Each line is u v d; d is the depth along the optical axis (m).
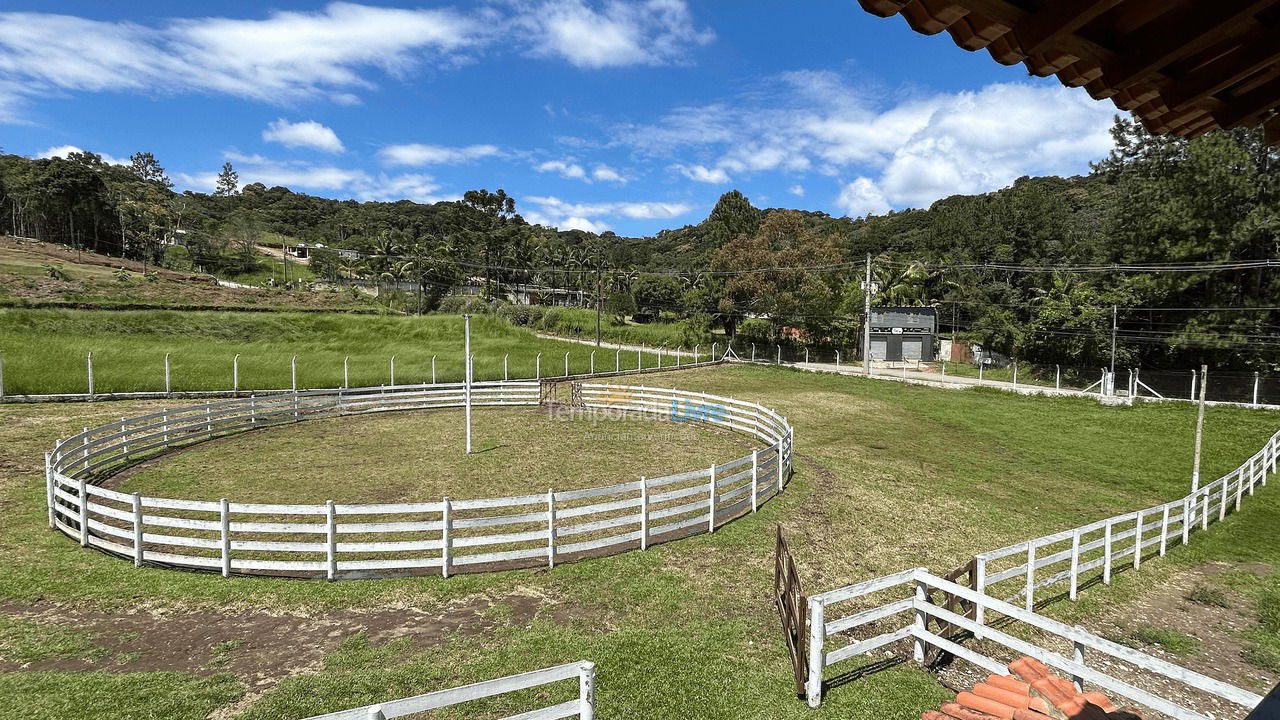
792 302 50.50
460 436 22.14
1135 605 10.45
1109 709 6.00
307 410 25.31
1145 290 39.59
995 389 36.62
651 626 8.85
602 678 7.45
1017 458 21.09
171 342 39.00
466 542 10.43
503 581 10.25
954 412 30.00
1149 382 40.62
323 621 8.85
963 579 11.02
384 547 10.17
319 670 7.55
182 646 8.10
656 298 80.69
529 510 14.12
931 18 2.13
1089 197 74.12
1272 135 2.89
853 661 8.05
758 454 14.68
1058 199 65.06
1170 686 8.05
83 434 15.76
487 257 98.00
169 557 10.54
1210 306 37.09
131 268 74.25
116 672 7.45
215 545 10.25
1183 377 39.22
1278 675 8.34
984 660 6.93
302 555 11.27
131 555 10.81
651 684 7.34
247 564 10.48
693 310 59.88
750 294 53.88
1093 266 47.88
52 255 71.88
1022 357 50.00
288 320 49.56
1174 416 28.70
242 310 52.78
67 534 11.78
